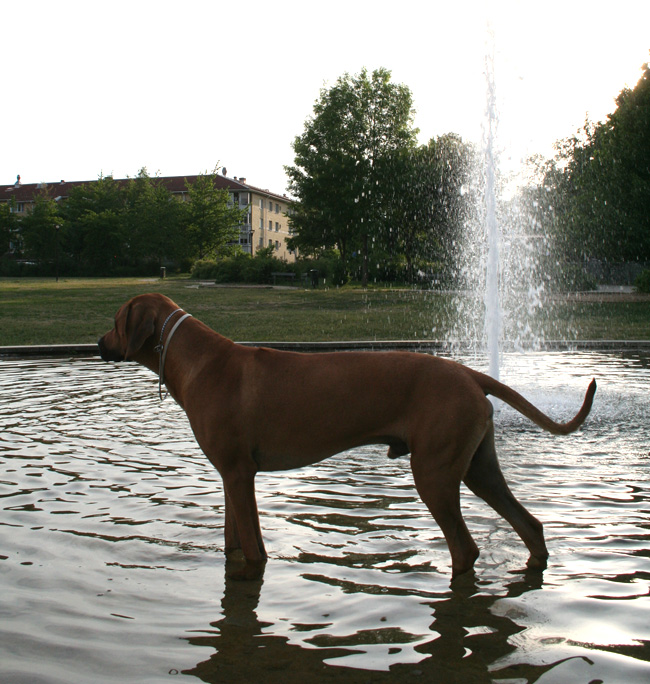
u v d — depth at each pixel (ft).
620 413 20.79
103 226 198.49
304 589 9.26
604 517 12.10
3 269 188.14
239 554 10.55
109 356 11.47
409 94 101.86
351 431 9.79
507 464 15.57
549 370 30.09
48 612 8.46
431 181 105.29
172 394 11.21
